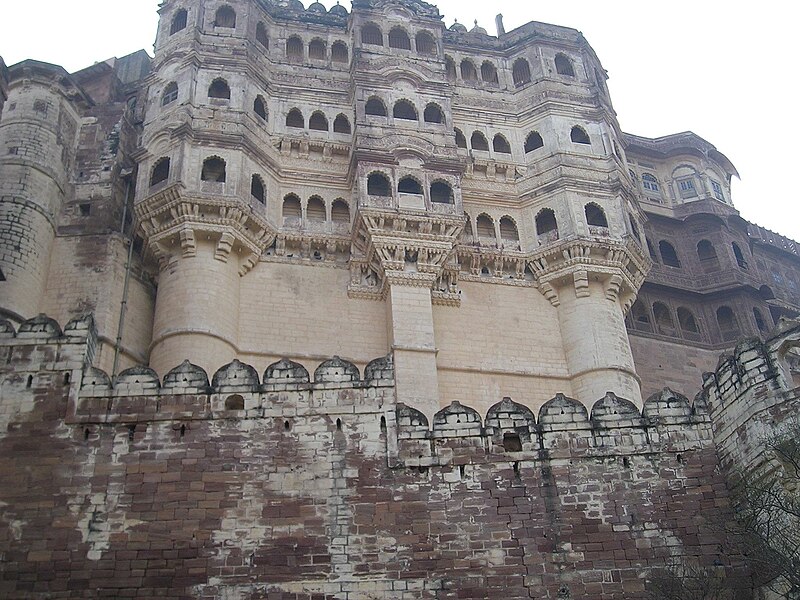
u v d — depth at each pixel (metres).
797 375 25.30
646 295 52.47
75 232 39.94
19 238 37.53
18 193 38.47
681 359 50.88
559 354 41.84
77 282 38.59
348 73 47.31
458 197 42.25
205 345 36.34
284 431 23.84
